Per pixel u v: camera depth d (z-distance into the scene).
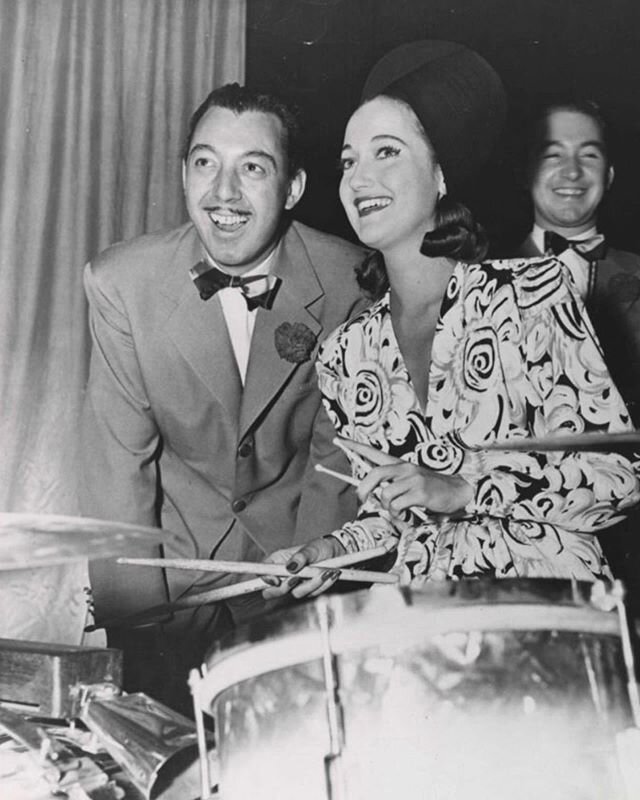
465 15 3.44
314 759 1.10
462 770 1.06
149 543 1.24
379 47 3.48
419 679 1.09
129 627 2.37
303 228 2.64
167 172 3.44
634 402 3.21
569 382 1.88
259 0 3.50
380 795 1.07
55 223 3.34
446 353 1.99
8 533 1.25
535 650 1.10
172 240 2.58
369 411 2.08
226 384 2.50
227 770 1.18
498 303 1.95
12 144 3.34
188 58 3.47
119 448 2.54
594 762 1.08
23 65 3.36
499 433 1.90
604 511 1.82
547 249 3.28
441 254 2.05
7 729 1.37
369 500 2.14
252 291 2.49
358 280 2.22
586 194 3.29
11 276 3.29
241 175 2.46
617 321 3.25
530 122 3.35
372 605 1.10
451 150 2.12
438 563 1.89
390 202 2.09
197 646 2.57
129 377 2.54
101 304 2.54
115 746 1.39
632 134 3.34
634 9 3.38
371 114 2.14
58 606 3.11
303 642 1.11
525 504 1.81
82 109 3.39
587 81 3.39
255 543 2.55
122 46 3.45
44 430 3.24
